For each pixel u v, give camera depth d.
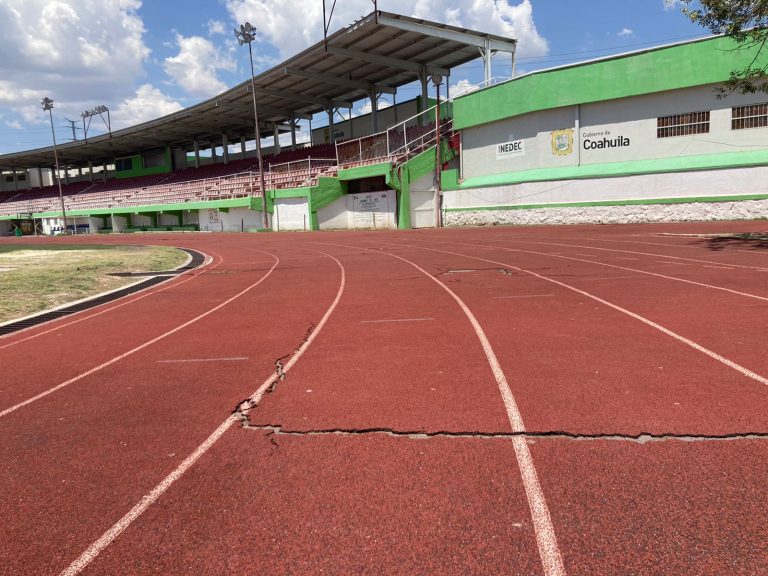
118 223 63.88
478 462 3.55
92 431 4.46
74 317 10.12
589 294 9.01
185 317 9.37
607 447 3.65
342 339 7.00
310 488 3.35
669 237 17.72
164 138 65.00
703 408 4.18
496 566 2.55
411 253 17.83
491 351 6.04
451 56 39.09
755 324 6.51
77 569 2.71
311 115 56.44
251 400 4.96
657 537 2.70
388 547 2.73
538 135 28.19
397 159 34.62
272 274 14.84
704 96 23.52
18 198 85.69
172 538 2.92
